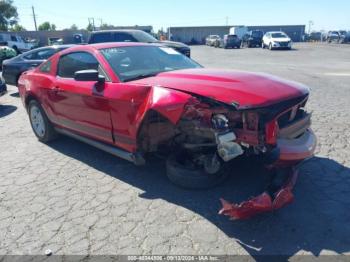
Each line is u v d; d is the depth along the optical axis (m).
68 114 4.94
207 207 3.51
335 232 3.02
